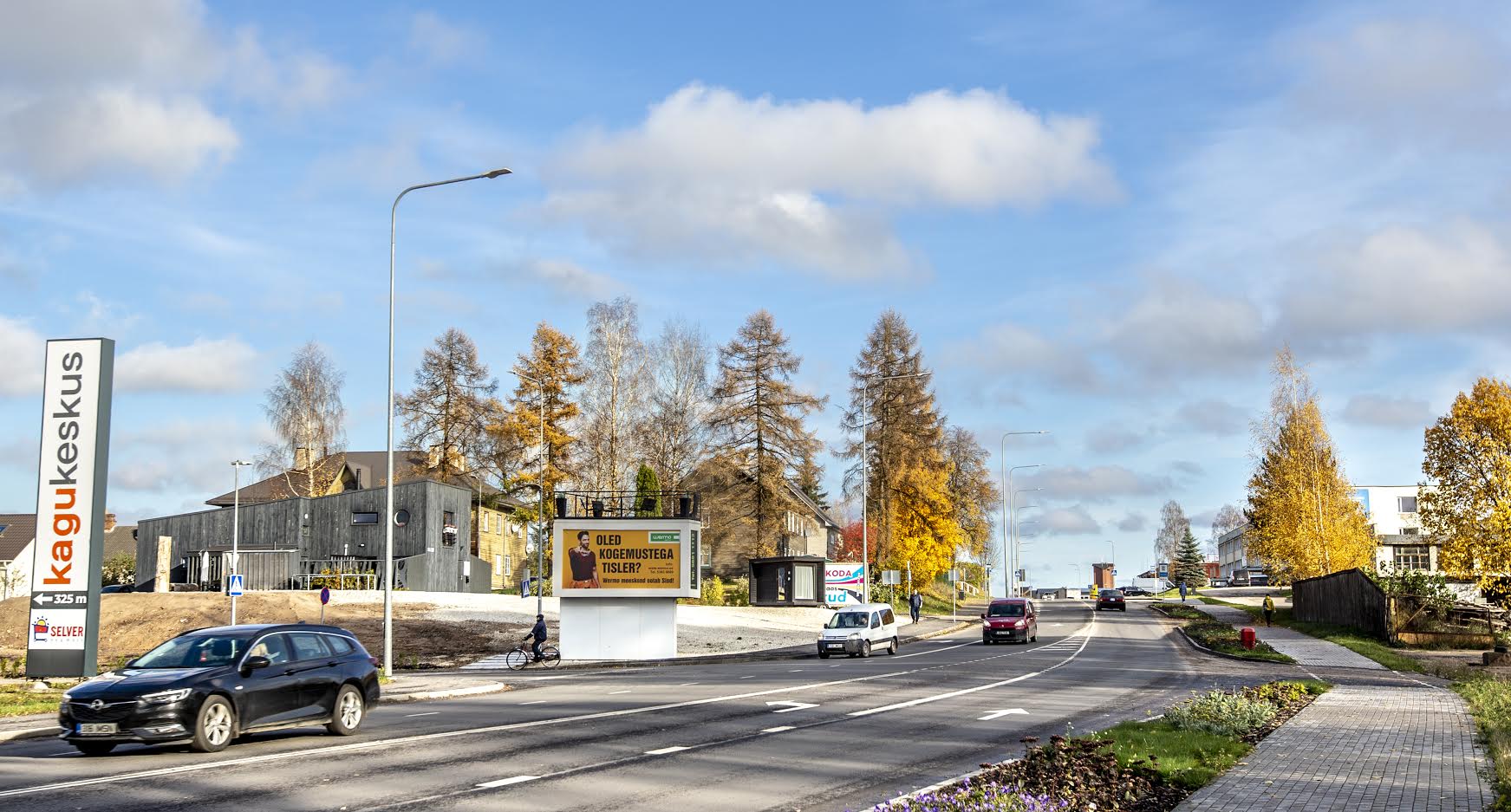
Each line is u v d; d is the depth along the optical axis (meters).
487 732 16.81
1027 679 27.52
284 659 16.12
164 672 15.08
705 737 16.39
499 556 84.94
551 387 72.06
